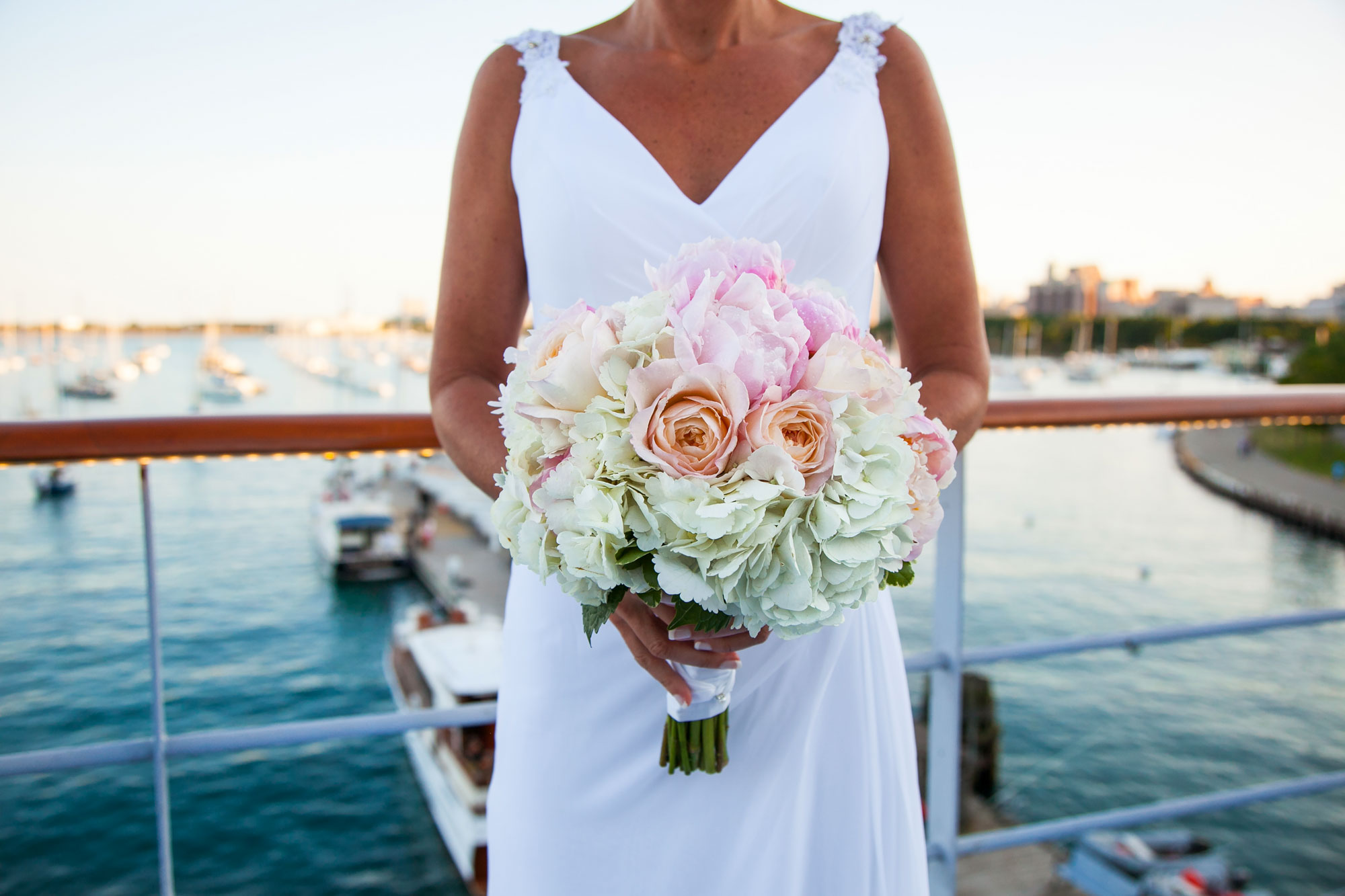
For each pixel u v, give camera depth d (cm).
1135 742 1858
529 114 97
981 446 5294
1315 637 2419
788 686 93
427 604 2852
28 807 1702
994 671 2205
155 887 1493
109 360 7050
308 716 2056
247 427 121
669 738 87
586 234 93
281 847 1602
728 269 71
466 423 89
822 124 92
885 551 65
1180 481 4406
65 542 3175
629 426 62
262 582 2983
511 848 100
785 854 93
